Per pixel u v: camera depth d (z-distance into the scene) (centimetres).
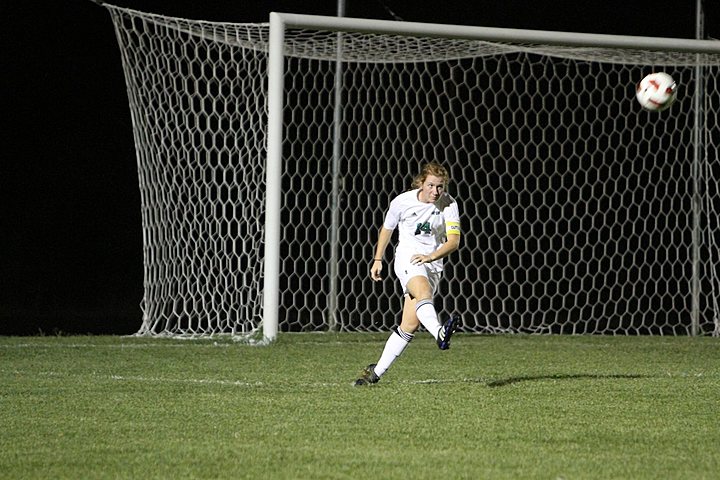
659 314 5359
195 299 4009
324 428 1892
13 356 3039
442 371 2800
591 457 1672
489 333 4078
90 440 1778
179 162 3781
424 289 2330
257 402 2180
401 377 2669
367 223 5306
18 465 1590
